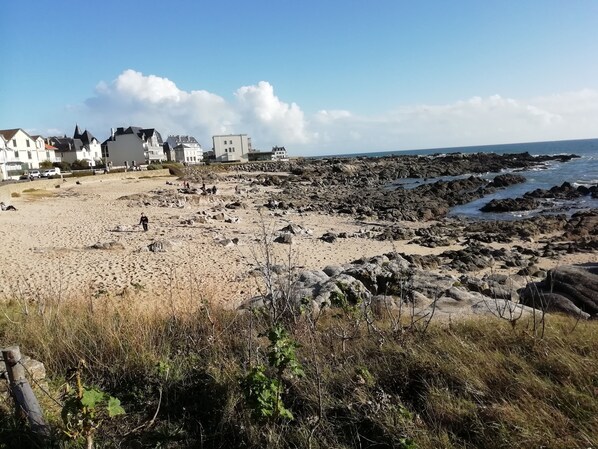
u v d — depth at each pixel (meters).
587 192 39.56
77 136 100.44
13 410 3.91
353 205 36.66
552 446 3.09
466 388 3.90
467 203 38.84
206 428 3.86
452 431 3.48
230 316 6.52
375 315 7.20
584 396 3.60
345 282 8.63
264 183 56.97
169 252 18.86
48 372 4.85
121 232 23.78
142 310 7.47
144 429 3.84
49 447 3.49
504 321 5.82
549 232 24.97
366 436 3.52
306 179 62.97
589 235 23.08
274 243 21.23
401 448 3.27
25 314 6.68
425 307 7.80
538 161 81.06
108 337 5.38
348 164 82.25
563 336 4.98
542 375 4.10
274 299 6.74
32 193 41.22
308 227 26.98
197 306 7.48
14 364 3.74
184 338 5.62
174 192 43.53
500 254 19.36
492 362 4.32
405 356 4.59
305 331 5.49
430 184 49.41
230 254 18.61
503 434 3.24
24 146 72.38
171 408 4.16
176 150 112.75
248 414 3.79
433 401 3.79
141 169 71.44
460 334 5.37
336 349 5.06
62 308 7.37
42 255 17.69
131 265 16.39
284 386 4.09
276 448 3.44
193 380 4.52
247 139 129.25
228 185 54.47
